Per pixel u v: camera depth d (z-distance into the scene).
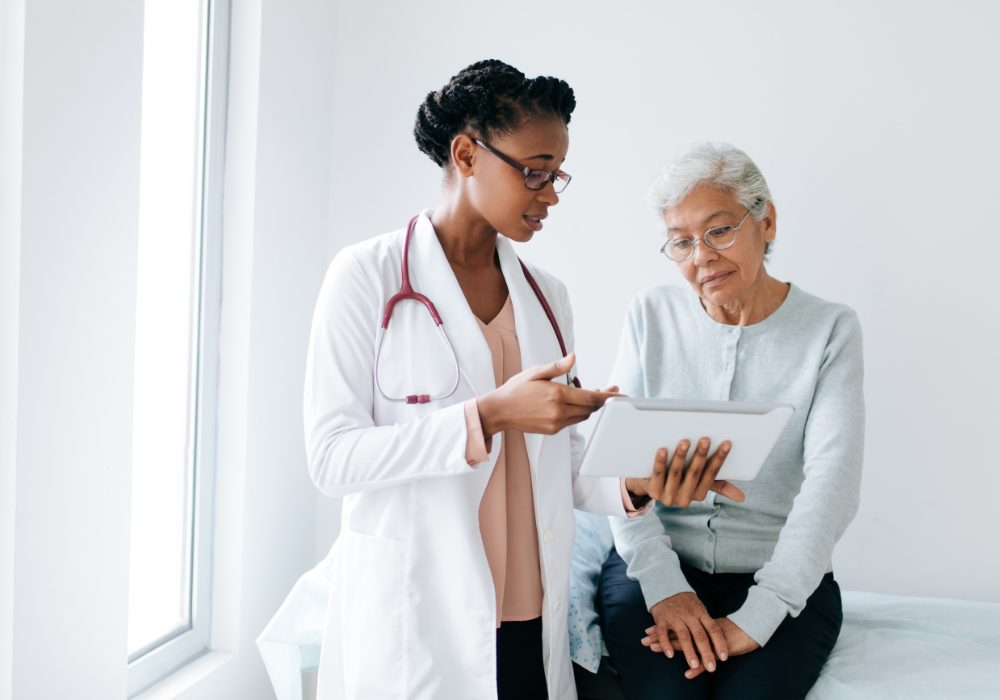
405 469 0.88
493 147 0.96
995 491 1.83
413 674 0.93
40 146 1.10
